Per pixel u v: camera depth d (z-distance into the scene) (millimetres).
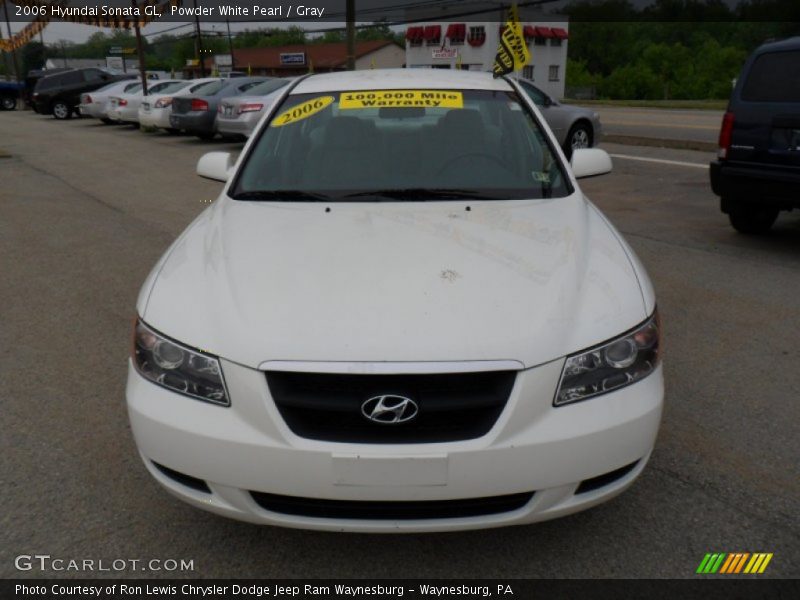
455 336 2197
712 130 17281
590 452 2221
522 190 3312
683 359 4148
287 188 3355
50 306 5180
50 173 11734
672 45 96000
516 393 2162
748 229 6988
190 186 10336
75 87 26734
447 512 2227
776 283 5520
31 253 6633
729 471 3014
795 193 5922
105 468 3072
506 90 3955
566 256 2648
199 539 2635
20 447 3238
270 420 2166
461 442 2135
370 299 2344
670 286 5473
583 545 2576
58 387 3863
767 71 6094
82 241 7074
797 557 2502
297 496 2195
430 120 3672
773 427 3373
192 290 2518
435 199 3223
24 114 30266
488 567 2482
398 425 2141
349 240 2764
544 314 2309
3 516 2748
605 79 88625
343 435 2152
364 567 2494
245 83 17359
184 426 2242
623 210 8203
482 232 2840
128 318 4934
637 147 13805
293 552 2572
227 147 15898
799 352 4238
